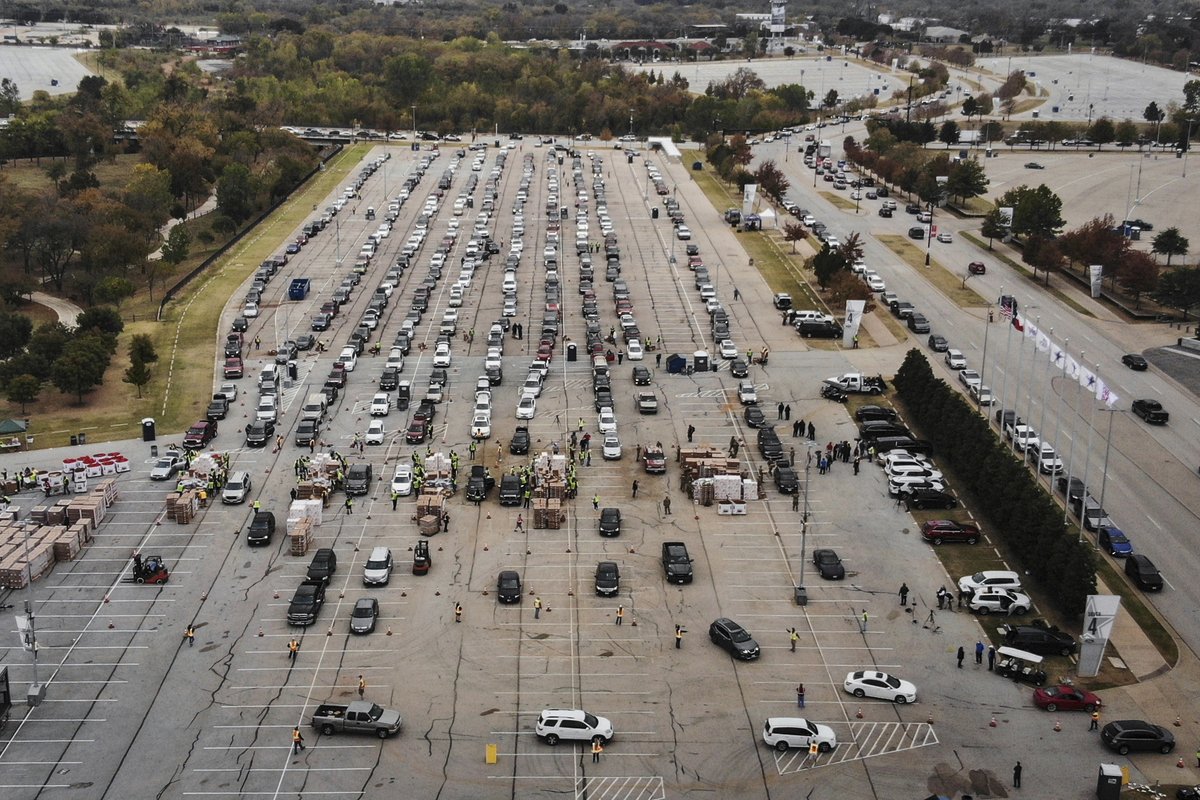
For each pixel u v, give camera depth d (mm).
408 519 142125
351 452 161375
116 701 106438
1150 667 113938
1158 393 184750
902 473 152125
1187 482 154125
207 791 94875
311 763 98438
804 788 96250
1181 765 99250
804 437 168000
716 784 96562
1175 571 131750
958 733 103438
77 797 94062
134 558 130250
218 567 130625
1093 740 102812
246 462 158500
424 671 111500
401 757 99312
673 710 106125
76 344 186500
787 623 120688
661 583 128125
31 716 104188
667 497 148875
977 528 138625
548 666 112625
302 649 114875
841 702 107750
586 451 158875
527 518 142875
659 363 198500
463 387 186625
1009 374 193125
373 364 197125
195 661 112750
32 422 172750
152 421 165250
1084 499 134000
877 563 133000
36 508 142000
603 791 95500
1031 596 126625
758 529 141000
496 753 99562
